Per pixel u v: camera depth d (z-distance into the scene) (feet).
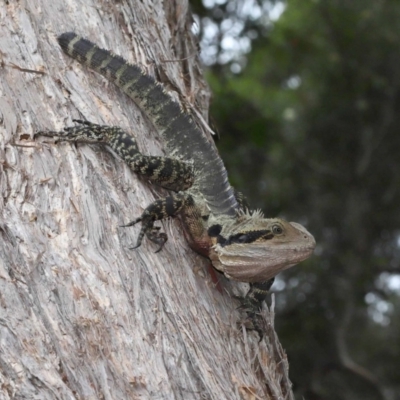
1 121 30.40
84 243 28.17
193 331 28.81
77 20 37.14
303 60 97.86
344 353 85.46
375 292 96.48
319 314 89.92
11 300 25.88
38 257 27.04
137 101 36.47
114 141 32.32
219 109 76.28
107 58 35.35
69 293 26.63
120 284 27.58
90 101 33.96
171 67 42.16
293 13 96.73
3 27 33.76
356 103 96.37
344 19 94.73
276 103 98.89
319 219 94.99
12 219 27.78
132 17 40.19
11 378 24.53
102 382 25.30
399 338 94.48
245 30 81.41
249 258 31.83
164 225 32.01
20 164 29.37
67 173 30.01
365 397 85.40
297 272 91.61
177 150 36.04
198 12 75.92
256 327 33.30
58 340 25.62
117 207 30.19
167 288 29.17
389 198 95.35
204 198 33.96
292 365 86.22
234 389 28.84
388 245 96.63
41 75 32.99
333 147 97.30
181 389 26.45
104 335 26.16
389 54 95.35
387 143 96.63
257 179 92.02
